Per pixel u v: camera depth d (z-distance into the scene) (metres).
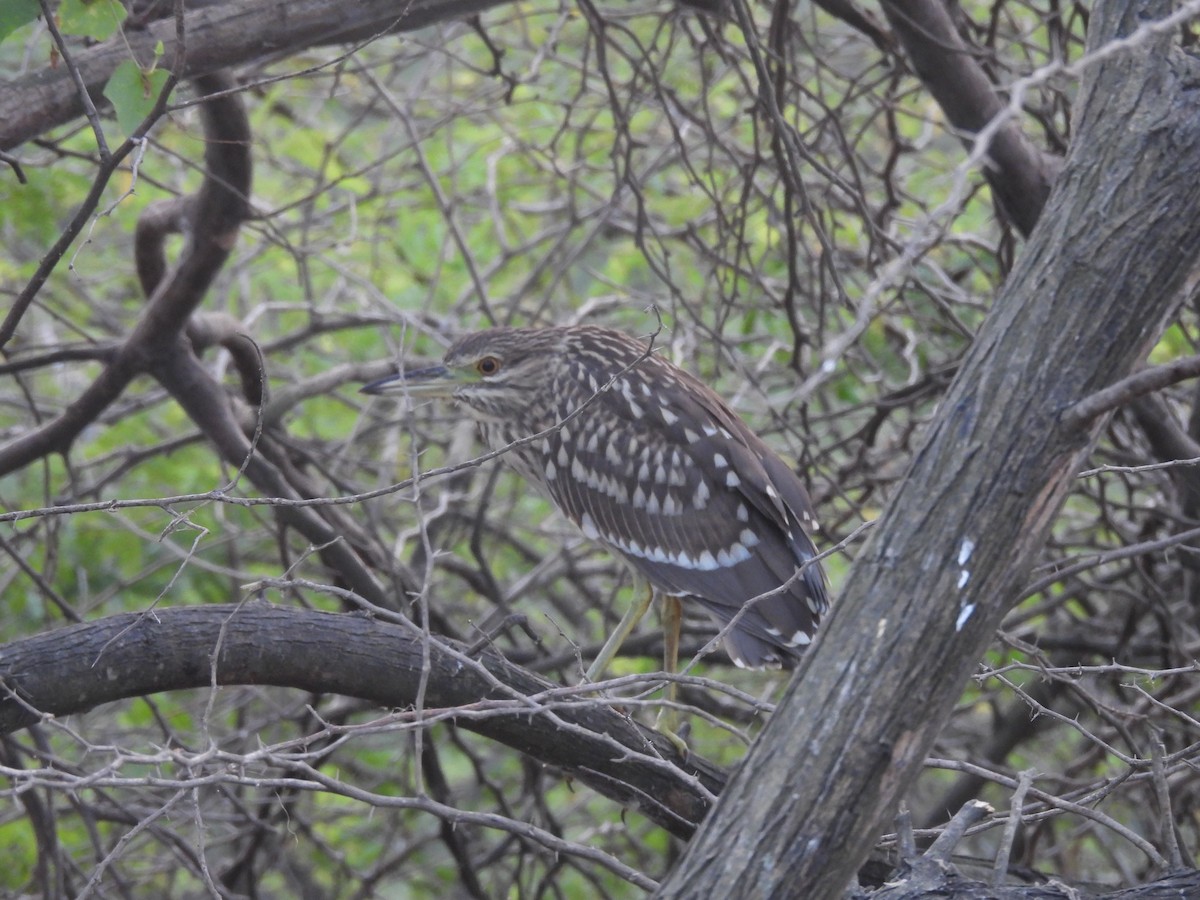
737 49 10.80
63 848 11.15
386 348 14.52
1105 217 4.97
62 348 11.27
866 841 4.64
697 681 6.00
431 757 11.25
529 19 15.80
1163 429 9.84
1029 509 4.75
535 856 11.66
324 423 14.92
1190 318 12.76
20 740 12.28
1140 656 12.81
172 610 6.96
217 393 10.13
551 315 14.91
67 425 10.22
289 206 10.02
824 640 4.77
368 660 7.05
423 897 15.30
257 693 13.70
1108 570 13.65
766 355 12.36
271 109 14.17
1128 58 5.28
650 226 10.83
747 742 6.16
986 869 7.51
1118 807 13.01
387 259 14.63
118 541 13.22
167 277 10.03
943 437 4.84
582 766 7.50
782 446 14.88
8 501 13.55
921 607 4.68
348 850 14.45
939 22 8.98
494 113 14.25
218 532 13.80
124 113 6.46
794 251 10.37
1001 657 12.59
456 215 14.23
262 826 10.14
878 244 10.83
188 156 13.87
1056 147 10.34
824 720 4.65
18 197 11.63
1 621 13.65
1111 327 4.86
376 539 10.73
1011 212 9.52
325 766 13.69
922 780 15.02
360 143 15.48
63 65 7.63
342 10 8.23
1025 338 4.88
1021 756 14.25
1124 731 8.48
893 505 4.85
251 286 16.80
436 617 11.05
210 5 8.16
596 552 14.88
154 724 12.68
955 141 15.38
